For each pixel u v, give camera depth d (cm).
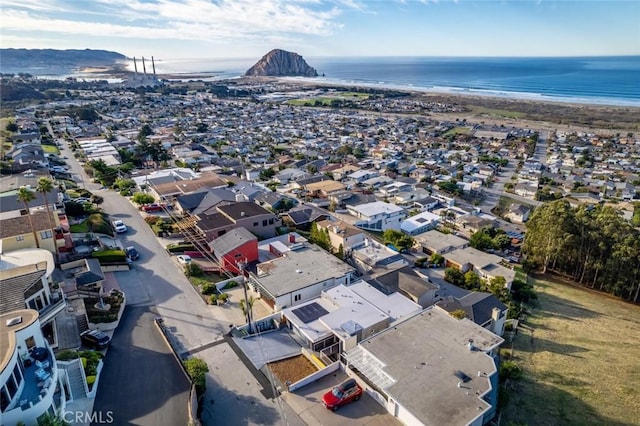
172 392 3152
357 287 4666
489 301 4800
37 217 5253
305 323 3950
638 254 5766
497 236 7988
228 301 4562
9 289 3359
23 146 10625
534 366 4097
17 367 2539
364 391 3297
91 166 9500
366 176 11769
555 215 6525
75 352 3388
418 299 4744
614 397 3691
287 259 5169
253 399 3195
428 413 2722
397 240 7112
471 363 3195
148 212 7075
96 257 5109
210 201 7050
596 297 6081
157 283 4875
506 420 3284
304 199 9250
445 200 10331
